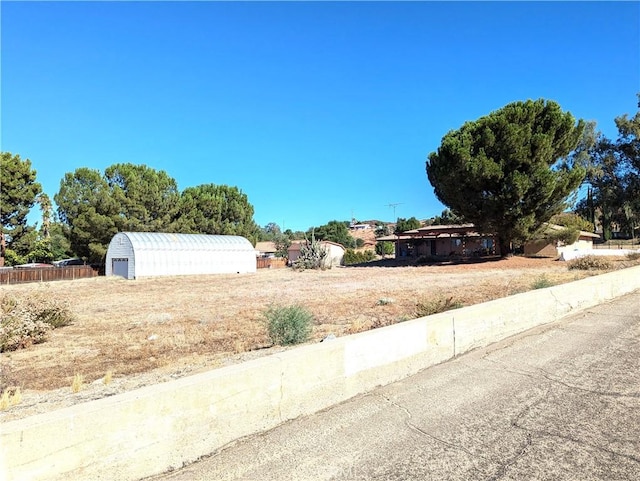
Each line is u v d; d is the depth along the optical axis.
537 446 3.70
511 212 32.38
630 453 3.54
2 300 11.44
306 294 19.55
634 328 8.40
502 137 31.16
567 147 33.12
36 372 7.61
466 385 5.34
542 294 9.23
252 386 3.98
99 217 40.25
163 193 46.59
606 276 12.41
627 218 65.94
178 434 3.42
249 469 3.38
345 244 93.19
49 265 41.66
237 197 56.31
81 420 2.93
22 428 2.69
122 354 8.81
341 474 3.31
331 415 4.43
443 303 10.93
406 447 3.74
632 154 59.22
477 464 3.43
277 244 62.00
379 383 5.30
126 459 3.11
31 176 42.62
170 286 27.91
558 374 5.70
